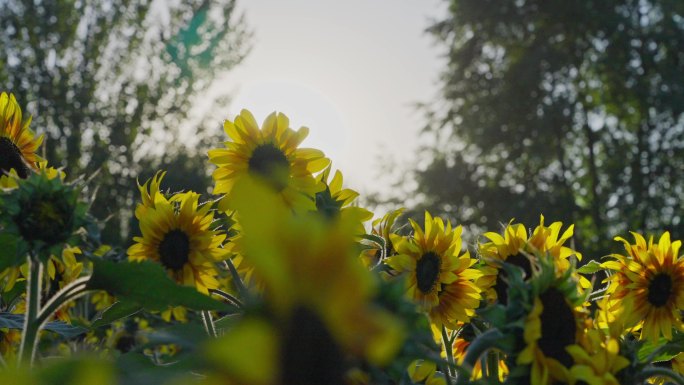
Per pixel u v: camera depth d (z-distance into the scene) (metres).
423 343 0.93
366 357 0.74
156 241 1.51
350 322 0.72
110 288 1.10
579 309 1.12
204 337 0.89
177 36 17.19
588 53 20.41
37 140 1.57
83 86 17.00
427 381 1.30
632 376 1.13
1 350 1.54
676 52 20.20
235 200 0.70
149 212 1.52
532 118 19.92
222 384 0.69
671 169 19.80
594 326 1.29
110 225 9.85
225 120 1.62
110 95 17.17
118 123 16.64
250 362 0.69
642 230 18.89
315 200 1.49
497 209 19.95
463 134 20.84
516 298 1.09
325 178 1.56
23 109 17.08
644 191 19.95
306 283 0.72
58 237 1.12
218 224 1.53
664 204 19.11
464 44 21.53
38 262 1.12
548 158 20.28
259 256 0.71
